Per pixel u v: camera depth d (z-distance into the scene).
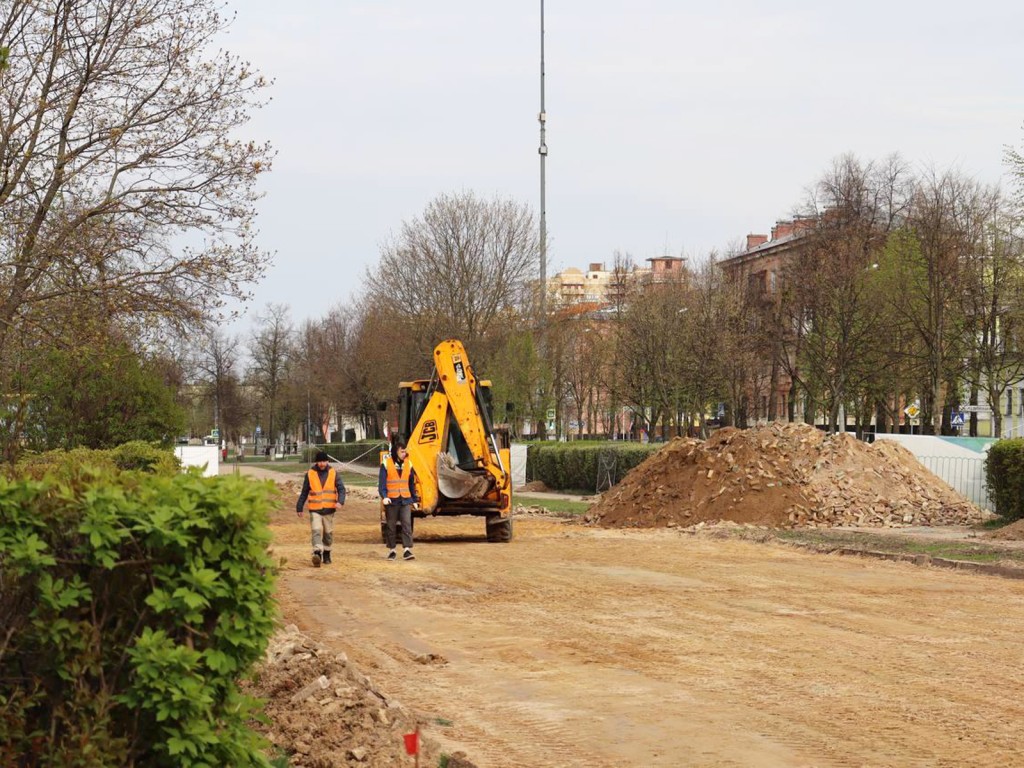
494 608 14.78
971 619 13.69
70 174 25.38
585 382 70.31
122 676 5.37
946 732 8.33
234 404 105.62
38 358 26.84
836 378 52.31
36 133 25.03
